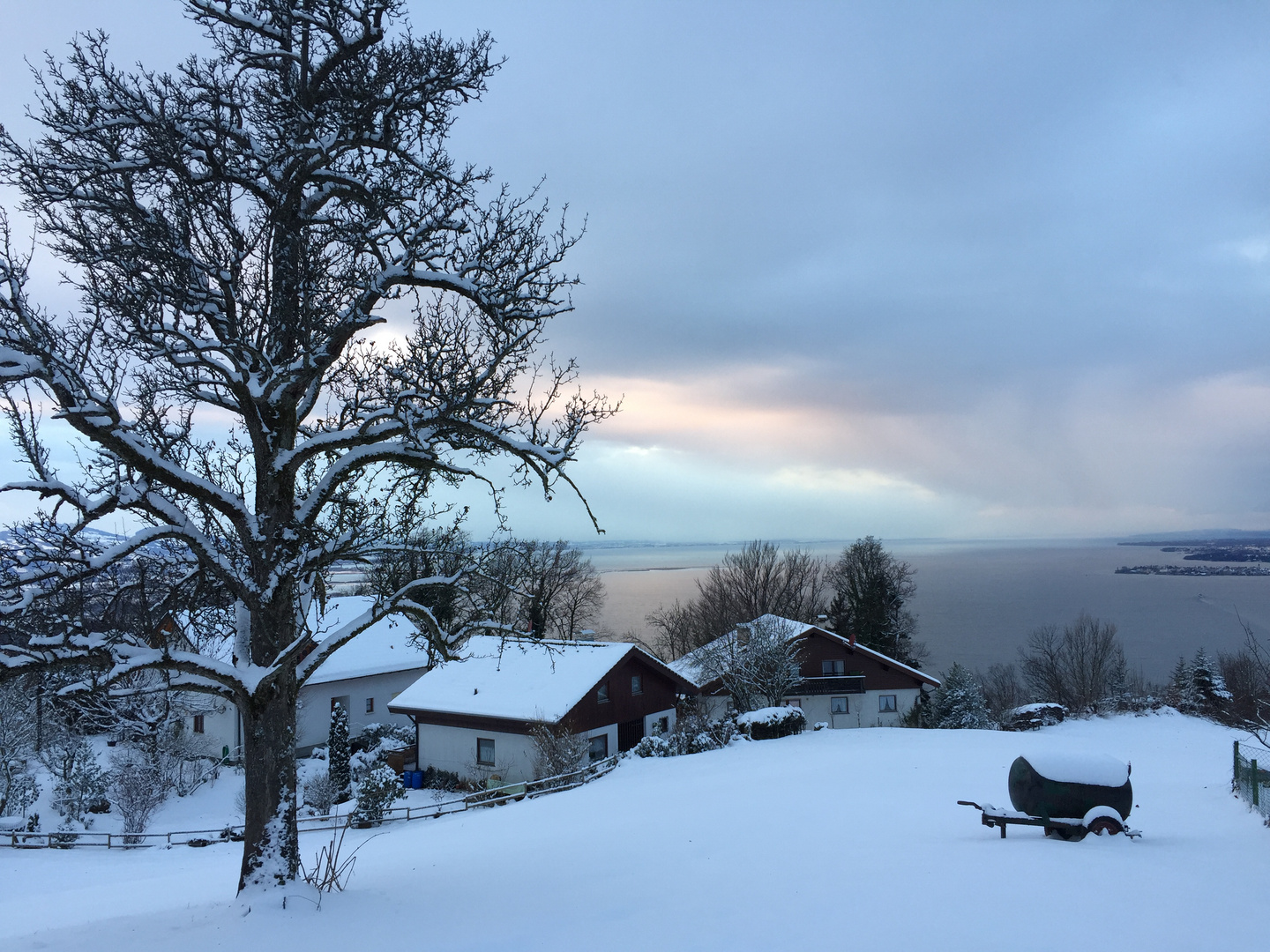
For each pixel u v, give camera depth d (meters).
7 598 8.09
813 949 6.28
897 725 40.19
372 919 8.03
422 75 10.27
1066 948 5.92
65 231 8.84
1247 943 5.87
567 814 16.78
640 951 6.58
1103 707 34.44
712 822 13.44
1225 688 47.50
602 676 28.75
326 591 12.30
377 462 10.70
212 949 7.21
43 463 8.40
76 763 24.91
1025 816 10.41
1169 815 12.30
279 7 9.33
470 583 11.52
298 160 9.38
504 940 7.15
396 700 29.66
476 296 10.10
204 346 9.09
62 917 11.23
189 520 9.23
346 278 9.59
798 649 37.94
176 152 8.62
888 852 9.90
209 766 29.52
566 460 10.63
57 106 9.03
